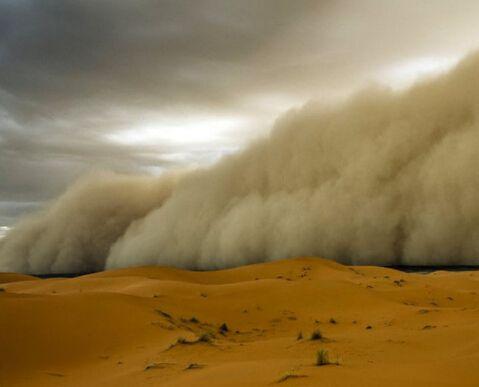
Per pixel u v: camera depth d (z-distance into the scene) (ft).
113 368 38.42
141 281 110.42
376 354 37.91
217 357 39.58
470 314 64.03
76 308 55.62
